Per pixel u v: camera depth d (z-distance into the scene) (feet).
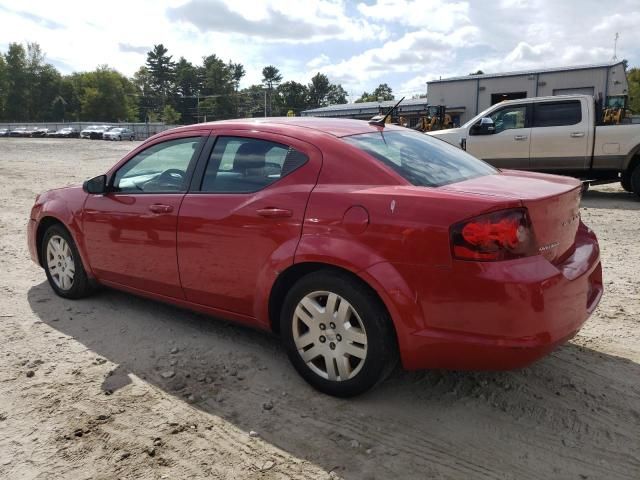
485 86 108.99
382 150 11.43
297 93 431.43
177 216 12.84
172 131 14.03
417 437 9.71
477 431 9.84
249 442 9.62
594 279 11.76
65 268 16.30
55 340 13.66
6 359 12.64
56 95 423.64
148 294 14.28
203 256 12.46
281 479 8.71
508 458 9.12
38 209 16.62
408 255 9.59
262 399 10.96
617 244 22.89
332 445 9.53
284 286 11.54
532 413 10.34
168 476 8.78
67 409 10.61
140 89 476.95
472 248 9.07
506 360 9.18
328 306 10.59
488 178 11.63
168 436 9.79
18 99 402.31
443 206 9.43
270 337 13.79
